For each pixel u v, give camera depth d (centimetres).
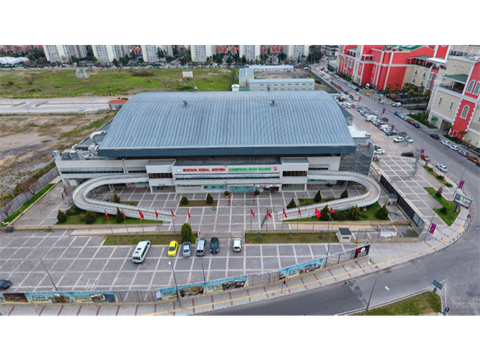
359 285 4991
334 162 7612
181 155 7394
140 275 5288
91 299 4706
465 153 9269
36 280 5247
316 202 7106
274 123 7831
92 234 6362
